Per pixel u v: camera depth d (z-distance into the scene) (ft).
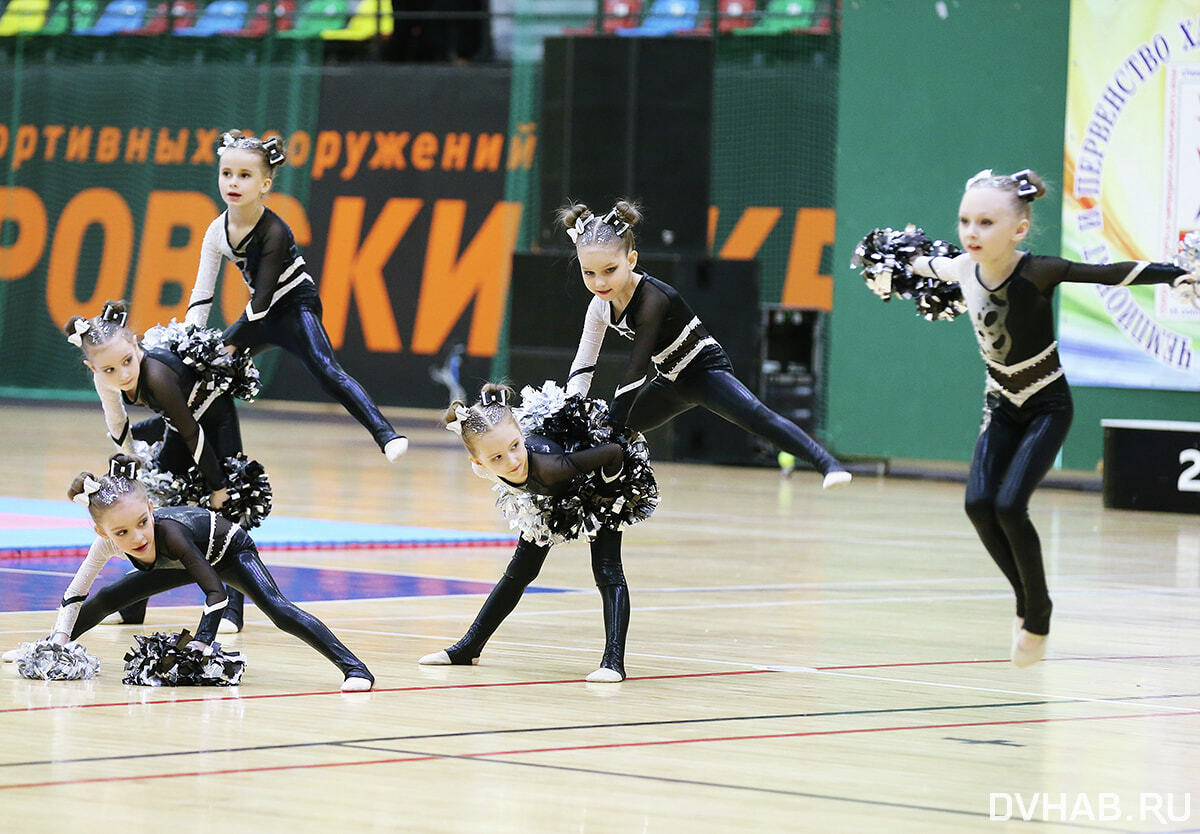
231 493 33.24
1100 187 79.05
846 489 80.69
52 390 126.11
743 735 25.05
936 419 84.02
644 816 19.85
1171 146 77.51
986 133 82.58
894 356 85.05
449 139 116.47
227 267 119.96
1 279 127.24
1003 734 25.62
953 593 44.34
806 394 88.89
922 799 21.07
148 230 123.65
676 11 111.86
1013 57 81.71
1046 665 32.76
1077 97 79.41
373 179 118.32
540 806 20.21
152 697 27.30
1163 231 77.87
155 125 124.16
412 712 26.37
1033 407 25.76
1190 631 37.91
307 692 28.09
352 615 37.50
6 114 127.44
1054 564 52.11
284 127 120.88
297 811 19.70
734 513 67.36
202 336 33.12
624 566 49.24
